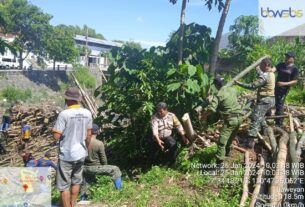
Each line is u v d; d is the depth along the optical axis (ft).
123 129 18.31
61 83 81.92
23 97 65.92
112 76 17.53
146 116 16.57
